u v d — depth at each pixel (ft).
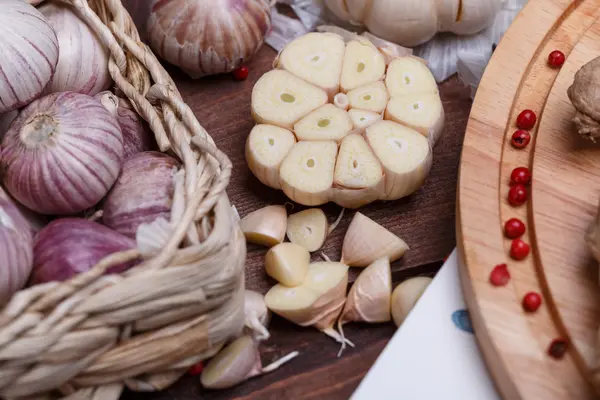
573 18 0.92
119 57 0.84
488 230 0.79
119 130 0.78
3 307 0.69
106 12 0.88
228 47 0.96
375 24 1.00
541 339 0.75
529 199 0.82
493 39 1.04
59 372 0.70
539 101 0.88
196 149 0.79
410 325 0.79
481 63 0.99
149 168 0.78
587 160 0.83
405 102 0.91
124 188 0.77
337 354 0.83
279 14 1.06
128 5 0.98
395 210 0.90
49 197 0.76
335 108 0.91
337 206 0.91
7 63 0.75
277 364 0.82
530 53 0.89
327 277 0.85
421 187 0.92
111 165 0.77
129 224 0.76
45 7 0.85
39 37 0.77
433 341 0.78
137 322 0.71
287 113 0.90
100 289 0.69
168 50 0.97
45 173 0.74
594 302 0.76
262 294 0.86
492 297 0.76
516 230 0.79
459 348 0.78
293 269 0.84
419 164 0.87
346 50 0.94
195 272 0.71
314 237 0.88
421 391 0.77
